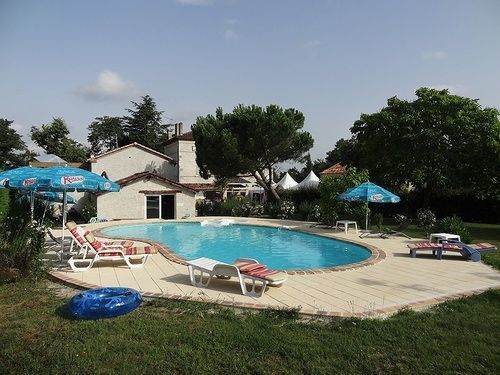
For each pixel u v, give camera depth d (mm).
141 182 30031
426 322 5875
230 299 7156
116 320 5848
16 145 57562
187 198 31641
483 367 4500
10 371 4348
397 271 10055
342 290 7980
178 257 11352
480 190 25828
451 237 14172
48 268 9148
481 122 24641
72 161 56875
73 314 5914
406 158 25562
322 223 23891
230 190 44844
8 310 6344
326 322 5980
